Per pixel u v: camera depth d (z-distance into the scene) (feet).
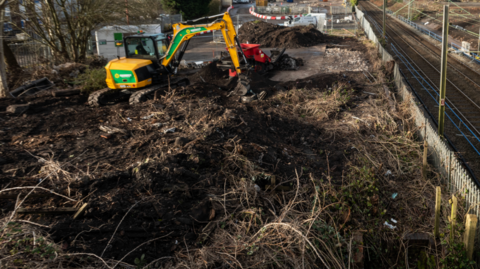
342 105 42.98
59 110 38.93
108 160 24.25
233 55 44.83
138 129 31.19
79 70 57.77
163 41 44.70
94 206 18.26
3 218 17.11
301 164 27.91
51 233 16.53
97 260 15.53
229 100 42.96
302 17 129.59
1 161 23.53
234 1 230.27
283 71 68.59
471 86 56.03
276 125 35.42
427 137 31.96
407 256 19.84
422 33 123.85
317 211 19.44
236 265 16.06
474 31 117.39
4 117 35.17
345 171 27.45
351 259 17.85
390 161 29.53
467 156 33.45
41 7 62.28
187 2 144.05
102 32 79.20
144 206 18.86
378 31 132.05
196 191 20.94
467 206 21.95
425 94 53.72
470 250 17.66
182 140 26.05
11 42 68.49
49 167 22.15
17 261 14.28
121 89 43.01
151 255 16.62
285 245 17.61
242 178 22.08
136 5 70.03
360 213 21.86
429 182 25.93
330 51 88.58
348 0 230.27
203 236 17.87
